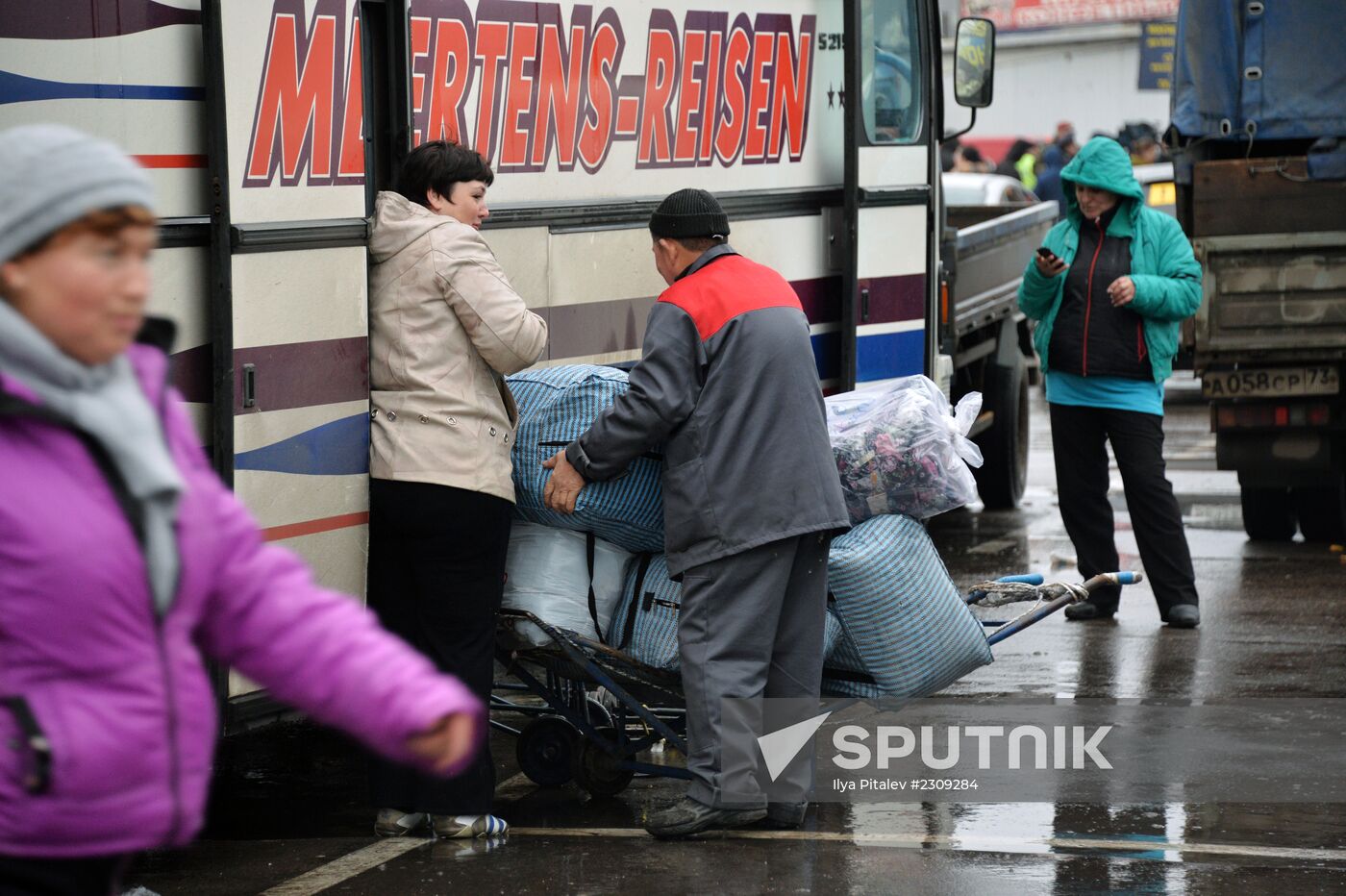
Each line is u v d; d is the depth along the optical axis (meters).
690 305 9.33
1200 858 9.27
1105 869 9.08
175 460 4.44
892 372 14.58
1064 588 10.86
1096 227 14.98
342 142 9.31
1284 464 17.89
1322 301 16.80
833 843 9.55
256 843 9.59
